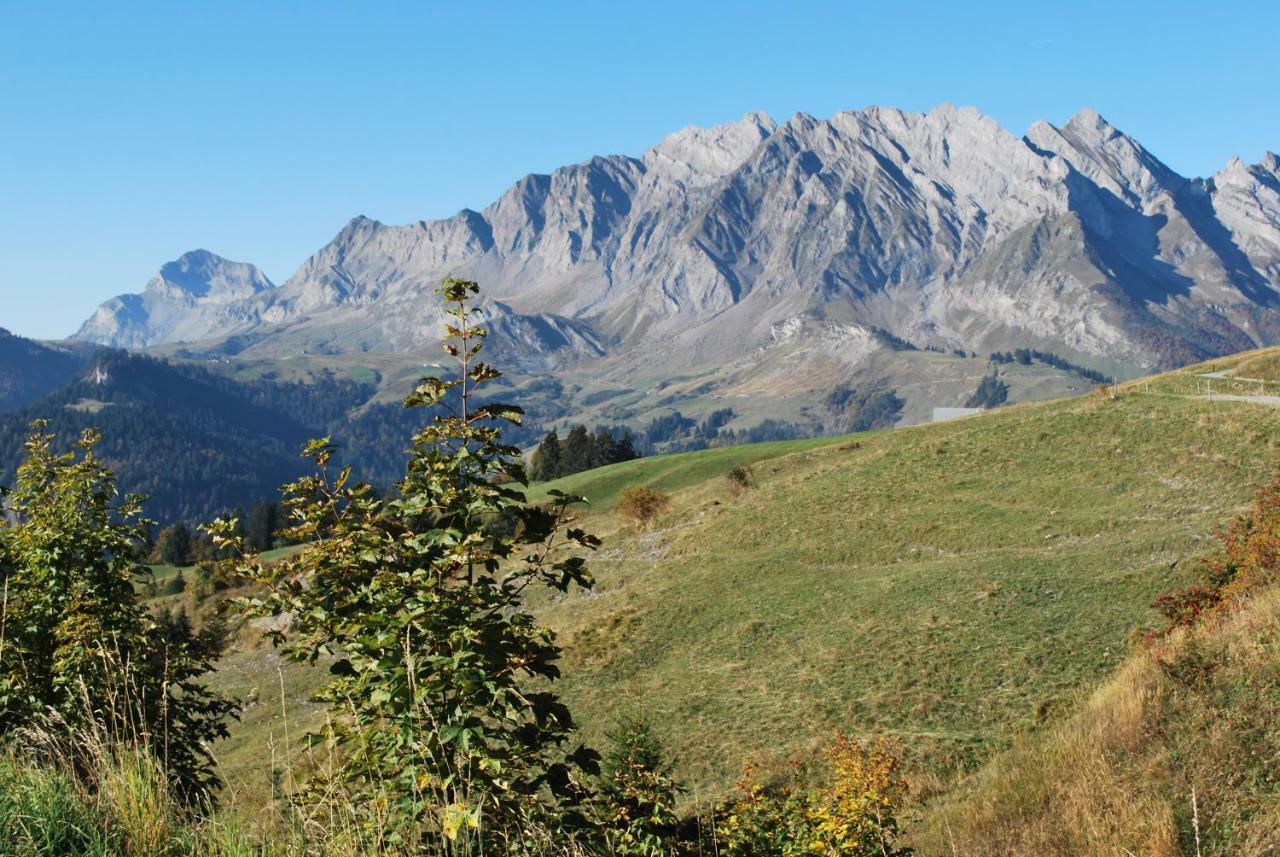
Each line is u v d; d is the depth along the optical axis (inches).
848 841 513.0
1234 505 1900.8
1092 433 2517.2
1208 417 2390.5
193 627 2765.7
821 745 1159.6
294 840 247.8
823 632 1684.3
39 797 249.3
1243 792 435.5
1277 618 588.4
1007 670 1307.8
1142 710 542.3
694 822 629.6
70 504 592.4
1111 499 2116.1
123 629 552.4
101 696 458.6
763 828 556.7
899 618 1635.1
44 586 563.2
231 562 347.9
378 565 331.9
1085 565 1717.5
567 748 1359.5
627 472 4441.4
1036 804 506.0
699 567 2384.4
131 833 245.9
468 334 352.2
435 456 334.0
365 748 294.7
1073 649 1330.0
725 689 1503.4
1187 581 1501.0
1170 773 472.7
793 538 2411.4
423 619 301.1
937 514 2273.6
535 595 2554.1
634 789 388.8
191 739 474.3
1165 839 406.9
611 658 1813.5
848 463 2918.3
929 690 1295.5
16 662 485.7
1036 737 678.5
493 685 292.8
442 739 275.3
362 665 306.5
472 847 273.7
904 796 784.3
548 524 338.6
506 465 335.3
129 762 283.4
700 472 4170.8
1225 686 536.1
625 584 2481.5
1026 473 2404.0
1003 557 1913.1
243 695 2039.9
